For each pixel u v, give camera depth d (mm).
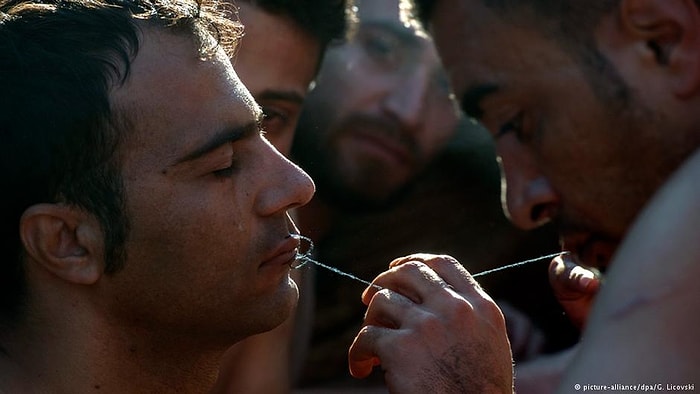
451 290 2023
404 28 3506
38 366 1896
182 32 1899
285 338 2977
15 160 1835
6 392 1847
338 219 3449
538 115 2234
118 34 1855
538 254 3428
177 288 1886
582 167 2197
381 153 3441
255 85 2686
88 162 1836
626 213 2203
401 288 2051
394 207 3479
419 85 3488
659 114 2102
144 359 1941
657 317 1645
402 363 1968
